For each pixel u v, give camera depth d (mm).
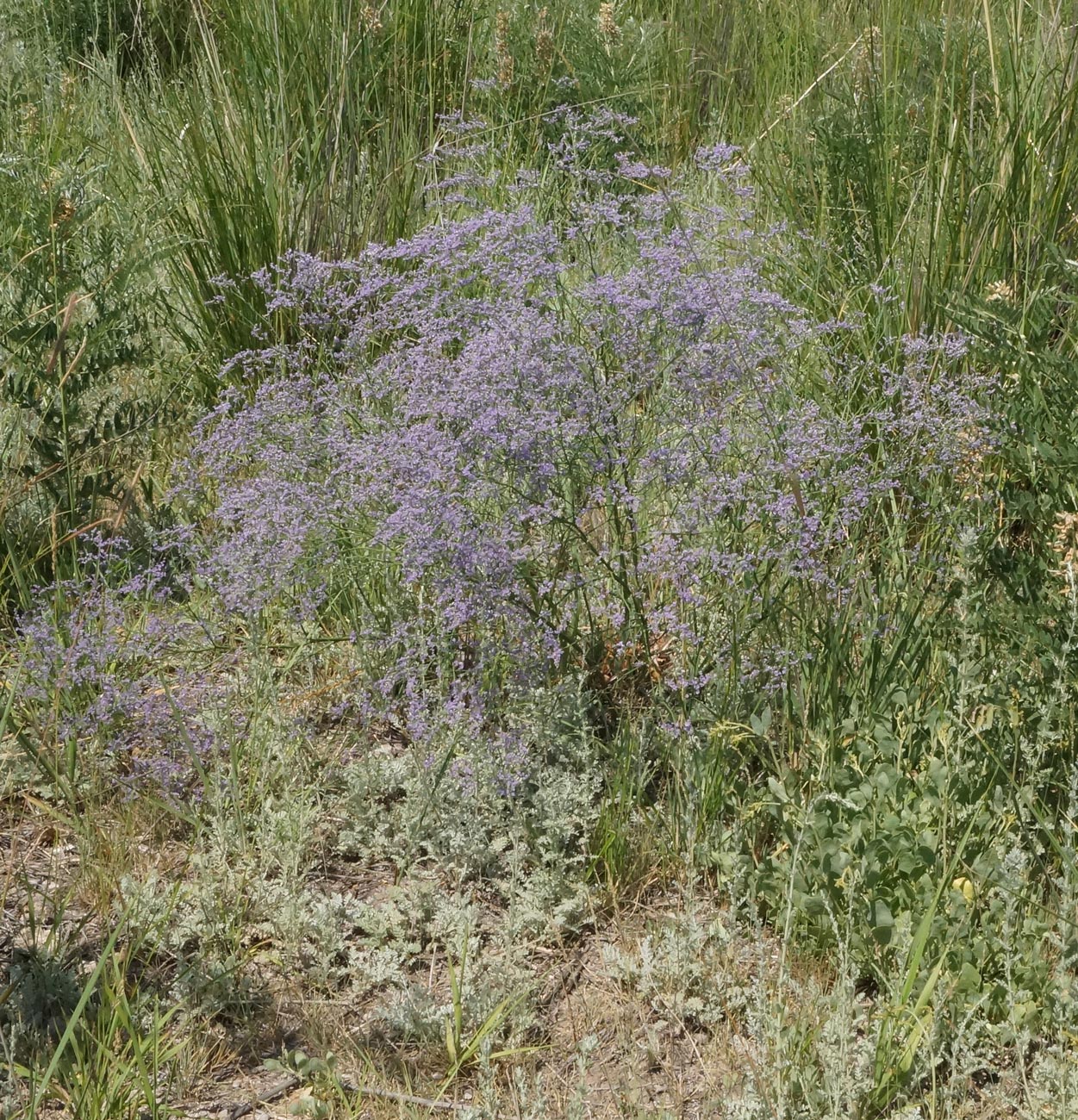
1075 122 3672
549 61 5457
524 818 2584
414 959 2355
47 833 2609
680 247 2900
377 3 5074
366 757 2727
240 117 4391
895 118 4148
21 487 3396
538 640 2752
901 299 3531
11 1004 2131
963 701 2387
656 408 2854
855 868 2268
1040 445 2779
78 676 2748
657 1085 2113
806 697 2682
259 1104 2051
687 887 2486
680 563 2727
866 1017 2115
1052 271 3568
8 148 4727
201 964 2252
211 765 2746
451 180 3793
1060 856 2326
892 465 2979
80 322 3855
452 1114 2041
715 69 5992
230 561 2863
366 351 3363
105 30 6602
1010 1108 2014
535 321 2754
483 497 2725
